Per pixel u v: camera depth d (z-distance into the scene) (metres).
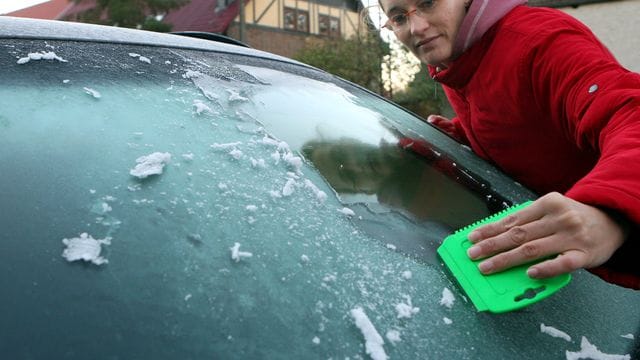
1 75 0.74
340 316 0.62
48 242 0.56
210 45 1.18
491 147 1.48
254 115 0.94
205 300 0.57
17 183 0.61
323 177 0.87
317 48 15.07
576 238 0.77
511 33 1.32
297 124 0.99
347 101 1.26
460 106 1.62
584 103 1.06
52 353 0.48
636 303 0.92
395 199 0.93
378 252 0.75
